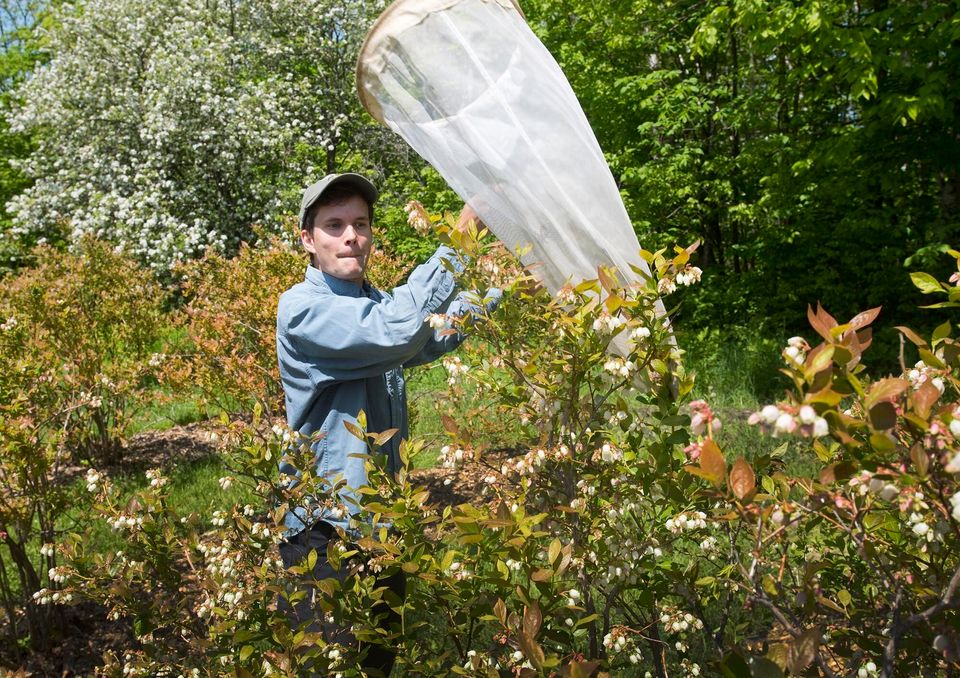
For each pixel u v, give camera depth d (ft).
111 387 17.57
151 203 40.78
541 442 5.91
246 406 16.28
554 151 5.92
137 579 7.23
